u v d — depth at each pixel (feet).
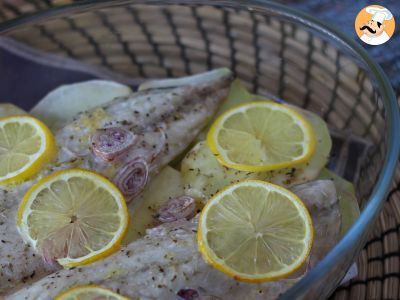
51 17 1.20
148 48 1.29
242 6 1.15
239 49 1.23
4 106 1.19
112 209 0.96
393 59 1.30
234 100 1.18
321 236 0.94
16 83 1.28
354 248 0.83
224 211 0.91
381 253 1.04
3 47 1.25
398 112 0.93
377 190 0.85
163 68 1.31
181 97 1.12
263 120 1.09
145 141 1.06
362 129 1.08
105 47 1.29
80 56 1.30
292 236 0.88
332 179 1.08
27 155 1.03
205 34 1.24
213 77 1.21
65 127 1.09
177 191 1.06
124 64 1.31
